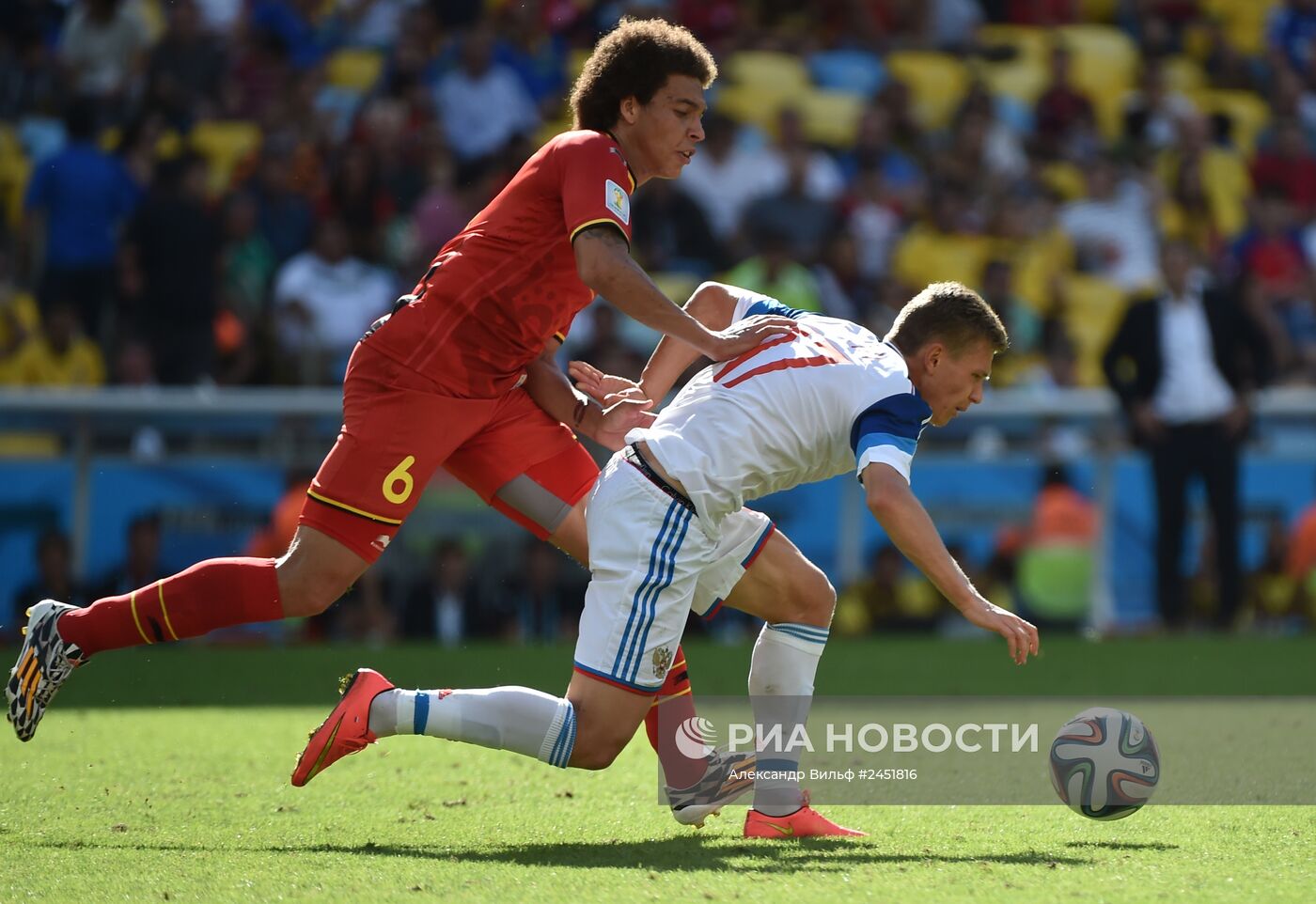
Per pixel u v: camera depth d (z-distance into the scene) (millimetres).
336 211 44781
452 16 52156
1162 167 54906
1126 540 38500
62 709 22984
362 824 13531
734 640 38688
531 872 11211
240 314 42719
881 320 45469
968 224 50000
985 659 32156
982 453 37875
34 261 43344
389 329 14625
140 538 34531
